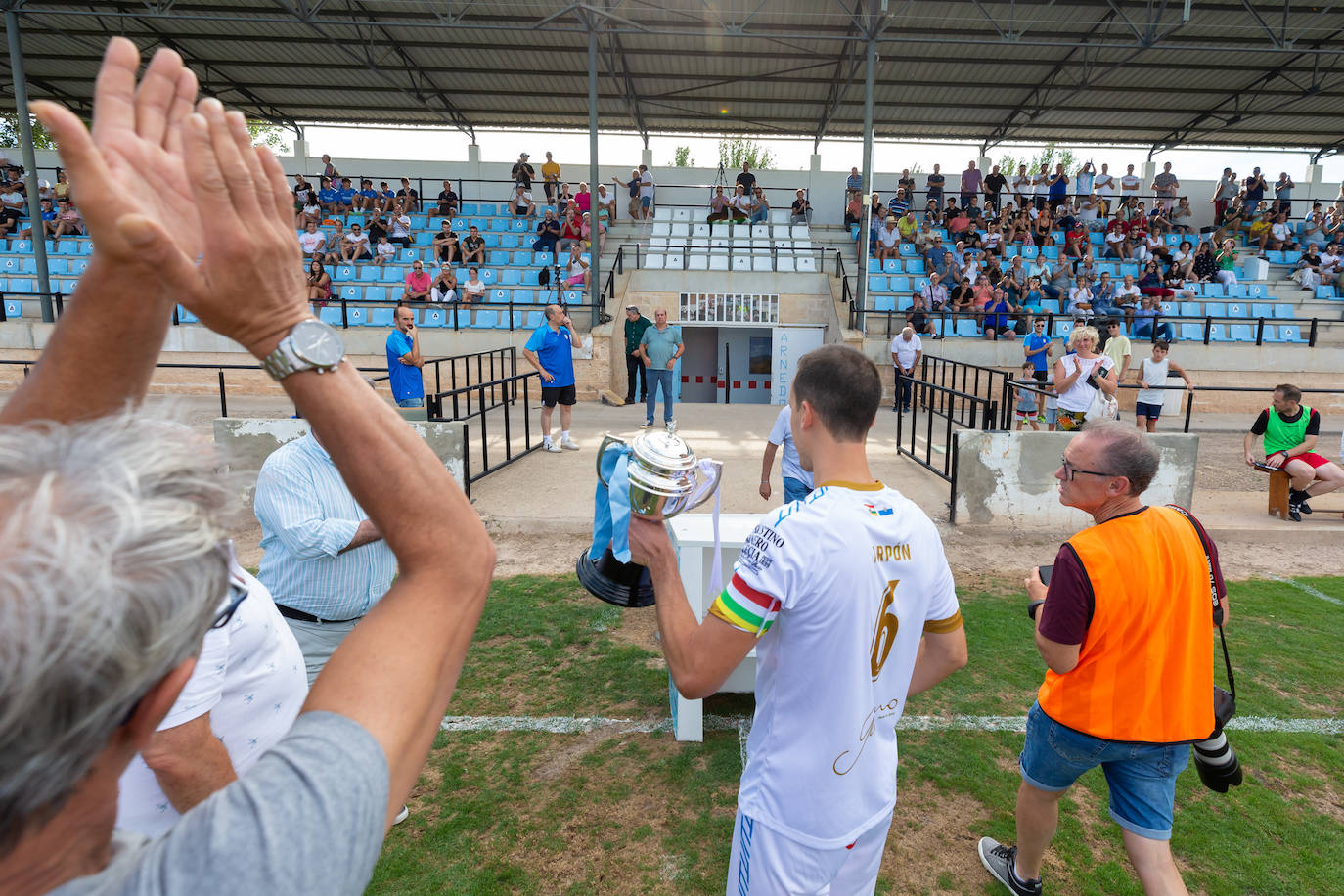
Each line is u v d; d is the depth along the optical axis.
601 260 17.59
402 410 7.21
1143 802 2.04
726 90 19.23
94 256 0.65
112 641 0.46
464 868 2.63
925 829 2.85
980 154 22.97
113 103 0.58
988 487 6.41
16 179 19.62
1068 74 18.02
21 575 0.45
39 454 0.54
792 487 4.88
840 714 1.44
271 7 15.36
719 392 17.44
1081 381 7.54
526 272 16.72
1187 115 20.67
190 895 0.50
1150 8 13.44
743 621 1.38
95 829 0.56
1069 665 2.03
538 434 10.41
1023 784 2.32
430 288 15.24
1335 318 16.62
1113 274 17.61
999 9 14.93
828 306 16.33
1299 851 2.75
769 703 1.51
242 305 0.59
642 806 2.96
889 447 9.75
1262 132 21.94
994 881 2.60
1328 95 18.77
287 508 2.34
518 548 6.00
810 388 1.50
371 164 21.00
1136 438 1.99
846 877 1.54
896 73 18.02
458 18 14.00
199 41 17.03
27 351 14.05
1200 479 8.56
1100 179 20.45
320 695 0.64
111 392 0.73
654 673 4.03
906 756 3.30
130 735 0.55
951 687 3.92
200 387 13.95
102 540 0.48
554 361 8.90
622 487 1.54
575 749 3.34
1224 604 2.13
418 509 0.69
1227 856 2.73
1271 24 15.40
